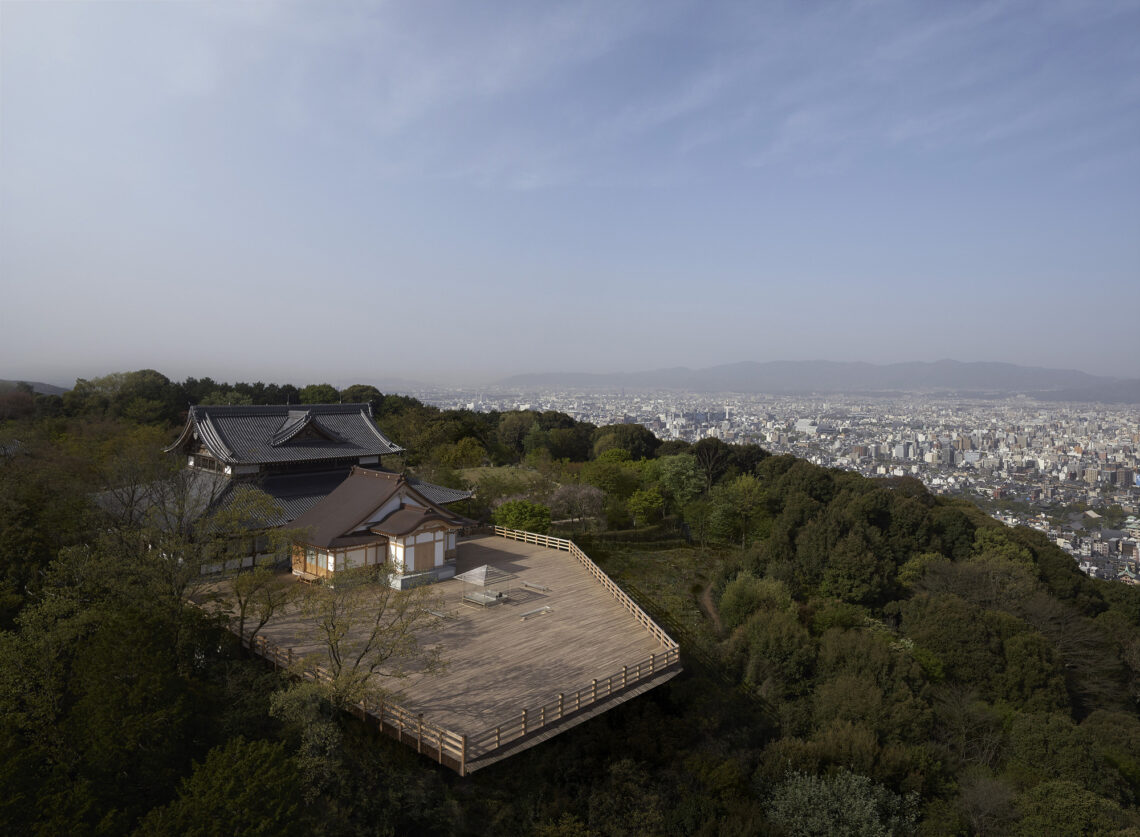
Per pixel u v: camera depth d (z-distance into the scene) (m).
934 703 34.91
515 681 26.48
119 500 34.22
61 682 19.72
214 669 25.12
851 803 24.25
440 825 20.45
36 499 32.31
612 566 48.50
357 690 21.67
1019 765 30.80
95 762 16.61
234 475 40.03
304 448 43.41
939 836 24.58
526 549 47.53
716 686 32.78
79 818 14.58
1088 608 54.75
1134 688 43.72
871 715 30.67
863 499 57.09
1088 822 25.30
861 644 36.06
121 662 18.89
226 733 20.30
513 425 107.44
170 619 24.19
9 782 14.96
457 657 28.52
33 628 20.66
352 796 20.02
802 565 50.47
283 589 29.53
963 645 39.56
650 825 22.78
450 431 79.38
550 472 66.62
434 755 21.25
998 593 48.09
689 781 25.36
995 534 59.03
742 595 40.72
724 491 62.59
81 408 71.12
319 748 20.11
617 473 63.84
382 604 25.52
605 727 26.89
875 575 48.44
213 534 28.47
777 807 24.59
